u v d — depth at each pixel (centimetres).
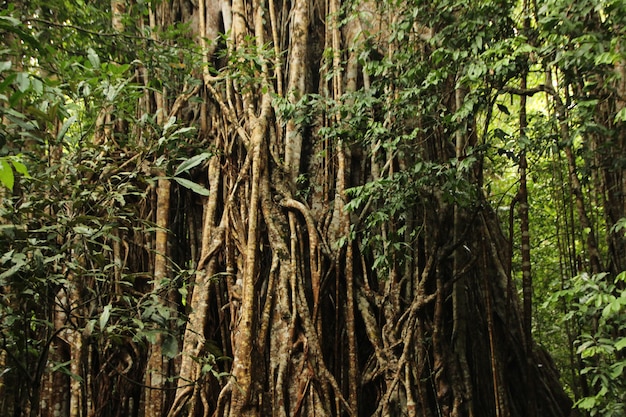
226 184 712
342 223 681
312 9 839
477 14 502
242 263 653
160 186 688
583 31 466
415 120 661
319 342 612
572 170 620
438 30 654
